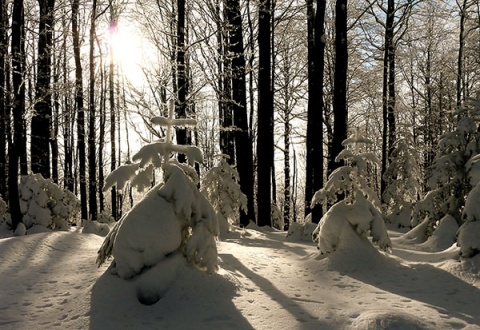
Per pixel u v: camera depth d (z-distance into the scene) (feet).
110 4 60.90
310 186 49.70
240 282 19.01
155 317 15.62
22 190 37.47
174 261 17.75
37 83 51.08
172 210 18.13
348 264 22.53
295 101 82.33
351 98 79.66
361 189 25.04
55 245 24.80
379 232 23.81
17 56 37.01
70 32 61.57
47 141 50.98
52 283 18.74
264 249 28.94
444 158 35.24
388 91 66.18
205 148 94.99
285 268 22.95
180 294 16.87
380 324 13.92
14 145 35.94
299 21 74.23
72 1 61.57
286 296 17.84
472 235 22.27
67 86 55.11
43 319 15.20
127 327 14.87
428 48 81.66
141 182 18.58
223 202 38.37
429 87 81.87
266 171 48.34
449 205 35.45
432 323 14.75
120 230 17.80
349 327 14.33
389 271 22.06
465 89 80.07
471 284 19.67
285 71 80.53
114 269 17.92
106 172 113.91
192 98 39.29
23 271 20.15
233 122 50.85
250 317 15.53
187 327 14.79
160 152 18.83
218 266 20.51
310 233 35.50
